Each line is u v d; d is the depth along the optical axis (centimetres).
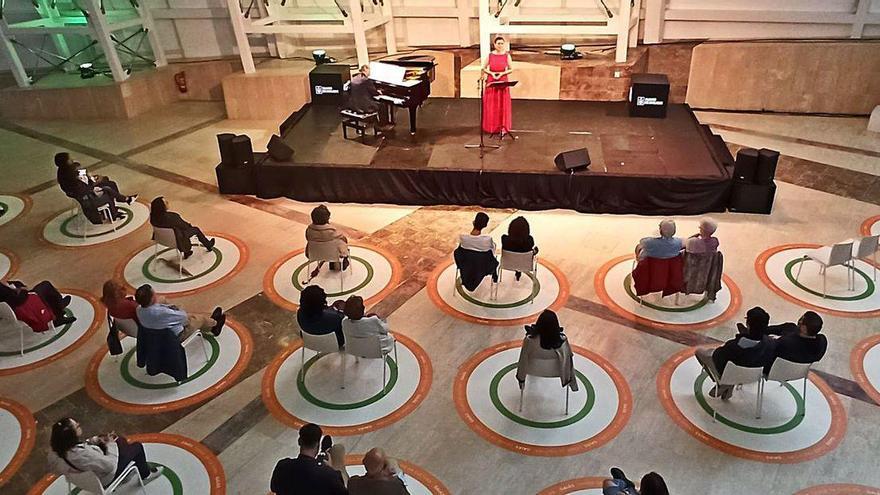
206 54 1430
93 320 731
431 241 862
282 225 913
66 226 928
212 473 543
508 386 625
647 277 707
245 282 789
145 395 626
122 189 1033
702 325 698
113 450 494
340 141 1050
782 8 1218
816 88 1215
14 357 678
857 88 1196
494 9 1271
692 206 905
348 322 584
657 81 1100
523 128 1086
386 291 764
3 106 1338
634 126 1086
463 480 533
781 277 767
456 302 742
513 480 532
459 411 599
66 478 482
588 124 1098
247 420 596
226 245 866
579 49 1278
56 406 617
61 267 831
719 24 1251
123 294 626
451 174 930
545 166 938
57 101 1327
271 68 1326
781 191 956
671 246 690
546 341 549
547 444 563
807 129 1171
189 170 1095
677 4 1247
